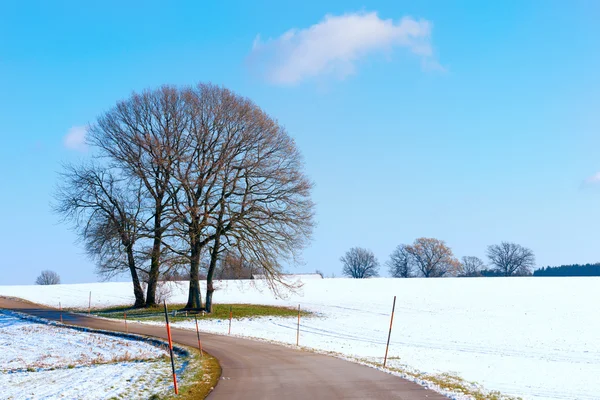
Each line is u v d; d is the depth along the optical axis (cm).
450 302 6150
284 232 4641
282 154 4700
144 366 2283
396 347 3412
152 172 4656
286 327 4391
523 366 2678
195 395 1584
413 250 14050
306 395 1558
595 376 2397
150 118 4641
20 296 6800
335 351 2814
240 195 4647
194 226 4456
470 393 1625
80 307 5709
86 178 4956
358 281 8700
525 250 14988
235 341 3127
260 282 7456
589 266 16400
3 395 1748
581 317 5041
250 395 1564
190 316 4716
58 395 1691
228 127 4547
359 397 1526
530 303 5972
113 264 4709
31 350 3141
